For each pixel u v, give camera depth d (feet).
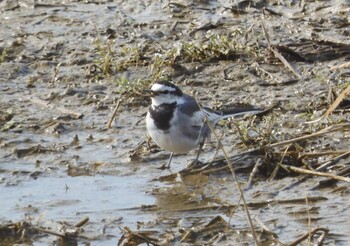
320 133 46.47
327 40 61.57
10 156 49.88
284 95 55.21
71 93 57.31
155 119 46.50
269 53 60.03
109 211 42.75
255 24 64.80
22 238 40.34
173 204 43.27
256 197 43.29
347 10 66.03
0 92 58.18
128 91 56.29
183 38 64.18
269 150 46.55
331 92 53.83
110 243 39.60
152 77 58.08
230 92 56.34
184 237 39.37
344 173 44.47
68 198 44.50
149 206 43.11
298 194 43.19
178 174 46.55
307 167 45.50
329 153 46.24
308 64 58.80
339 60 58.95
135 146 50.37
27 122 53.93
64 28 67.21
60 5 71.00
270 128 49.65
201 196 43.91
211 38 61.05
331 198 42.55
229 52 60.34
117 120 53.67
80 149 50.39
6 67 61.31
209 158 48.26
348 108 52.60
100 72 59.77
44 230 40.52
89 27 66.95
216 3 69.21
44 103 56.29
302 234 38.93
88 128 53.01
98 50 62.85
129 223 41.37
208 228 39.93
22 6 71.10
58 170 47.98
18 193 45.37
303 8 67.00
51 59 62.54
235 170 46.32
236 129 50.85
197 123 46.62
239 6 68.08
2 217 42.42
